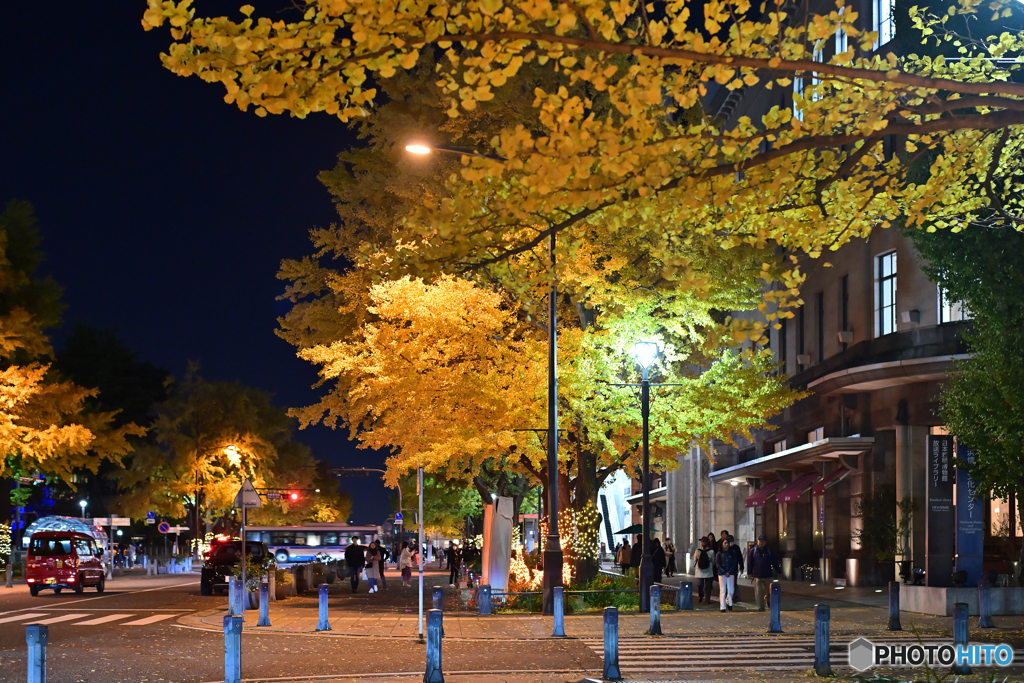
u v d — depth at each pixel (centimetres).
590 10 615
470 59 630
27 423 4472
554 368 2317
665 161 688
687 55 641
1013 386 2073
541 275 1007
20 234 5062
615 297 2297
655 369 2758
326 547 6700
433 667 1319
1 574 4875
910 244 3228
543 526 2831
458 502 7381
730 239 865
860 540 3284
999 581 2672
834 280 3722
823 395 3678
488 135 2656
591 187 695
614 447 2489
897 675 1358
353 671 1468
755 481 4616
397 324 2506
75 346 8719
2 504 5406
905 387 3203
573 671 1441
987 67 923
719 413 2511
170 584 4522
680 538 5725
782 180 748
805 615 2305
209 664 1566
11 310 4484
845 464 3425
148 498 7156
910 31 1991
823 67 653
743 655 1609
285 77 605
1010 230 1953
